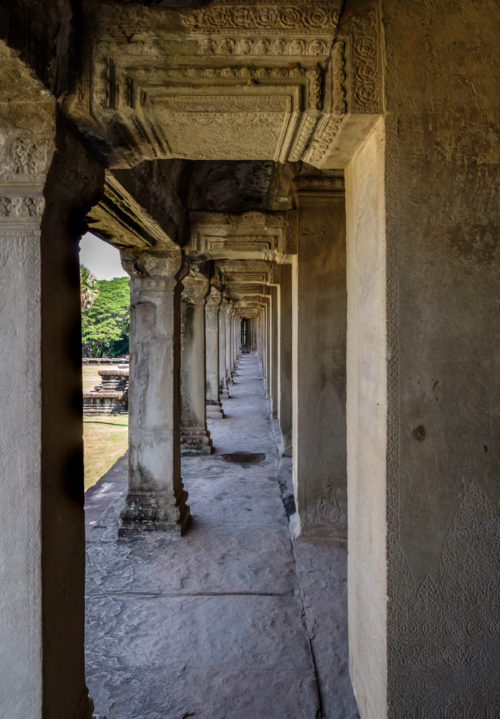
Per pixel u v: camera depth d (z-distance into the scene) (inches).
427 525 73.2
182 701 98.2
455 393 72.9
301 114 70.9
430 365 72.7
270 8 68.2
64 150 69.1
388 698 73.7
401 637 73.5
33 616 67.5
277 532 181.3
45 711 68.4
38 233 66.9
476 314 72.9
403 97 71.2
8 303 67.1
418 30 71.4
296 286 179.5
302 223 172.1
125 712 95.3
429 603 73.5
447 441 73.0
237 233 186.4
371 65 70.8
